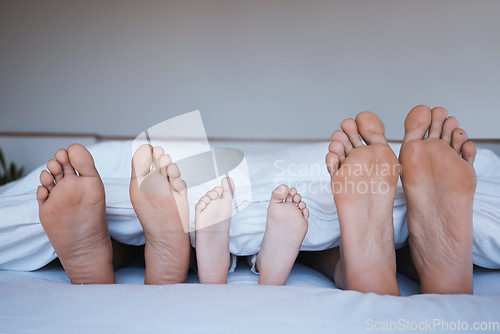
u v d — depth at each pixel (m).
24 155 2.96
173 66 3.02
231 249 1.03
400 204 1.05
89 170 0.89
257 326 0.57
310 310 0.63
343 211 0.92
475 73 2.74
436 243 0.92
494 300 0.71
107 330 0.56
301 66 2.94
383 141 1.00
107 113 3.05
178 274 0.97
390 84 2.85
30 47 3.07
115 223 1.05
